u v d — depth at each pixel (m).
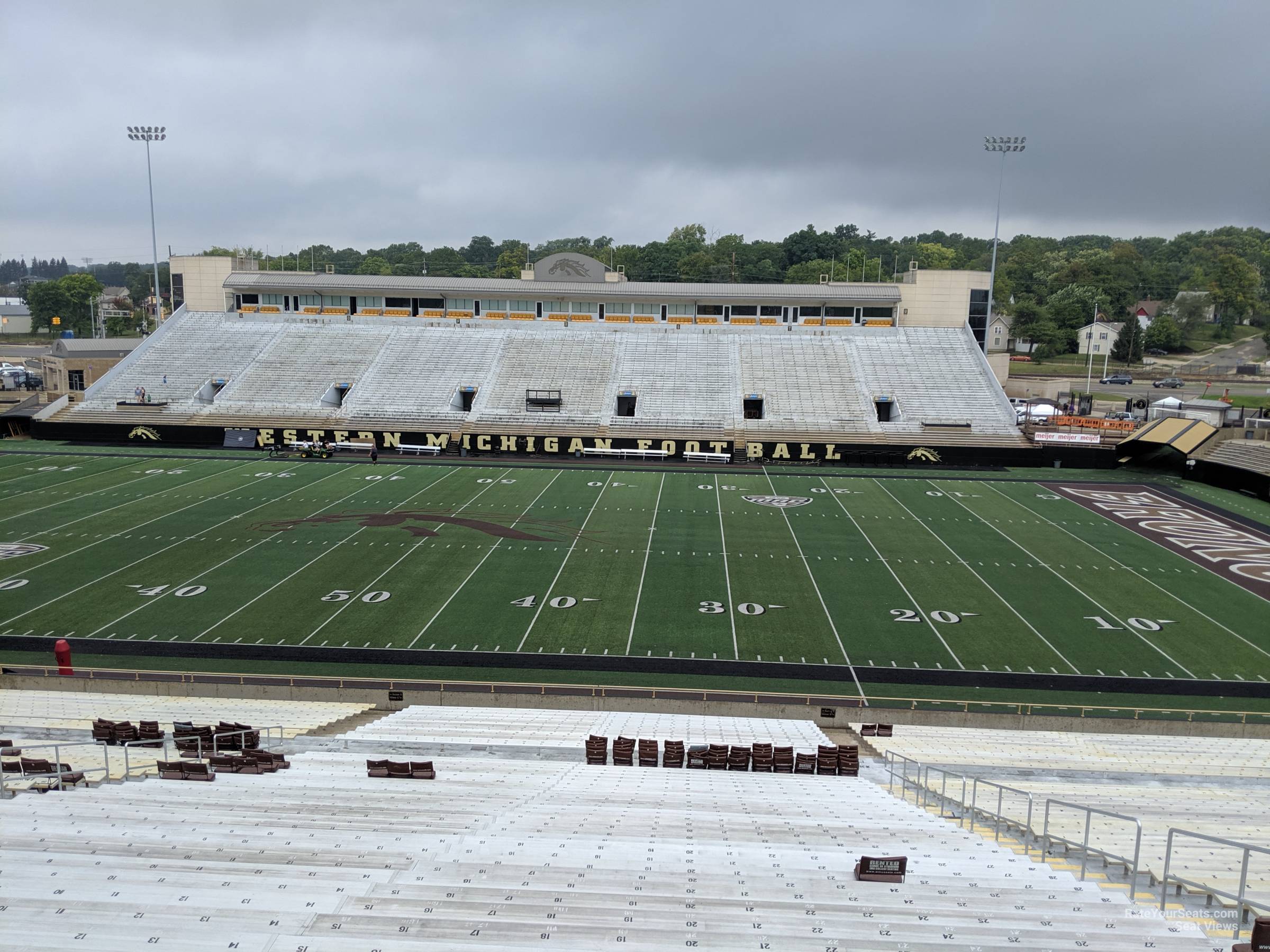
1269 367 112.62
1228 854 13.30
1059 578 35.34
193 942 7.87
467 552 37.66
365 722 23.58
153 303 167.25
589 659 27.66
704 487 50.75
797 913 9.04
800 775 19.20
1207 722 23.94
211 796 14.38
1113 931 8.63
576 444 59.28
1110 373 105.56
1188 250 191.12
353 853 10.67
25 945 7.75
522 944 7.99
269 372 66.94
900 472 55.50
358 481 50.72
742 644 28.92
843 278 140.50
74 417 62.81
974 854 11.83
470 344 69.62
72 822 12.05
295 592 32.75
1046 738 23.11
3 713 22.89
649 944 8.05
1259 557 38.12
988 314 72.50
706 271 143.12
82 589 32.75
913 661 27.78
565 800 15.27
